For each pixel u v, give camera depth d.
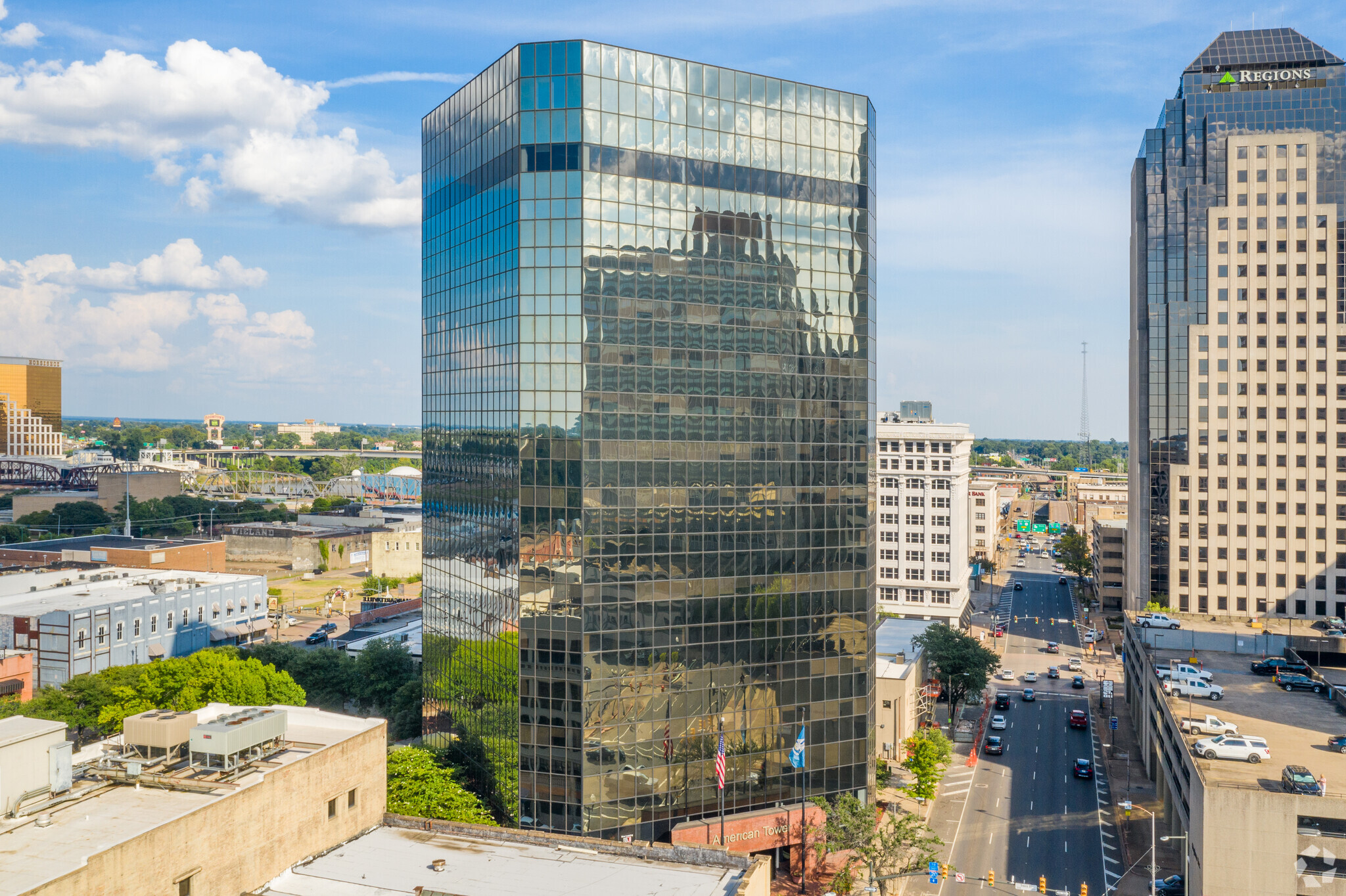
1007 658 187.75
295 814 50.47
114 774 48.91
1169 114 198.00
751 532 85.38
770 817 82.88
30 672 123.38
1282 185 176.62
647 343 82.00
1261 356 176.75
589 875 49.88
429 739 101.56
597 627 79.12
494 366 86.00
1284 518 175.50
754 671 85.25
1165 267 197.12
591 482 79.38
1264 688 109.62
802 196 89.25
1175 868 88.00
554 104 80.94
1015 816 102.44
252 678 101.81
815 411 88.94
